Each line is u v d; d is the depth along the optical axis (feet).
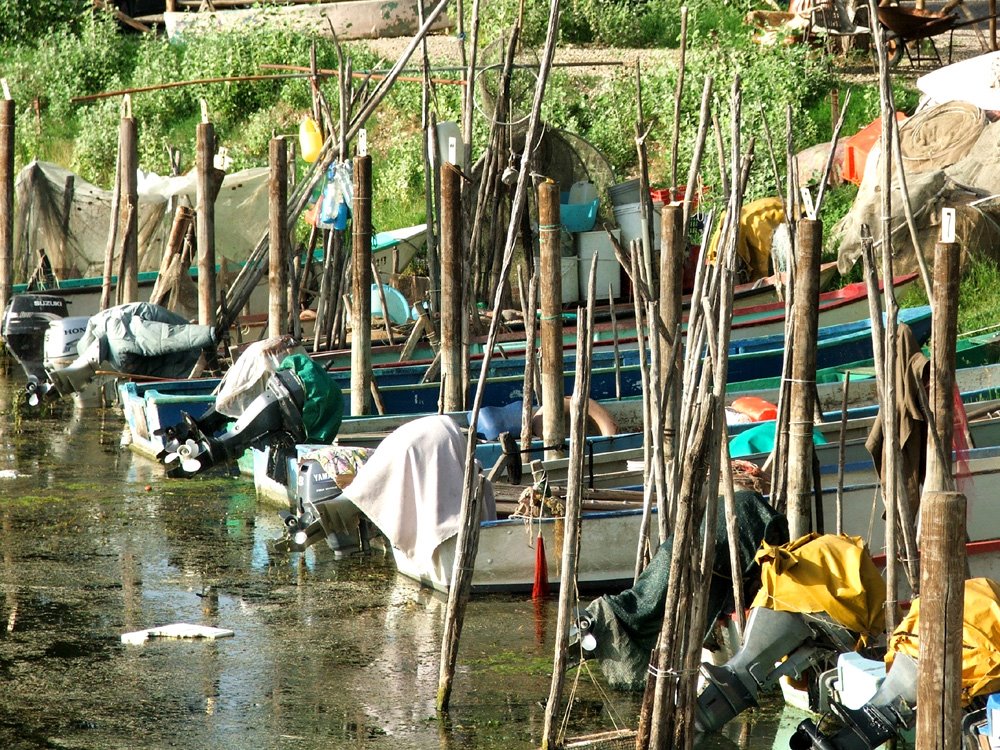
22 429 111.34
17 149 195.62
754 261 138.51
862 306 127.34
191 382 107.45
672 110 167.94
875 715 47.50
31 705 55.62
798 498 59.16
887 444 52.54
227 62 196.54
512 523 69.97
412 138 177.27
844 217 139.44
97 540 80.33
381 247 140.56
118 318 113.29
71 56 208.54
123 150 130.41
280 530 82.79
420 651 62.28
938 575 36.81
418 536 69.46
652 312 54.49
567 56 191.01
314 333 124.67
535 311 79.05
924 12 174.29
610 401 97.30
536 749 51.44
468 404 107.96
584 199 129.80
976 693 47.57
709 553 45.21
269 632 64.85
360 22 208.44
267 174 144.87
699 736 52.21
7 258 139.95
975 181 134.31
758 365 116.06
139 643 63.05
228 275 140.05
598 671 59.62
